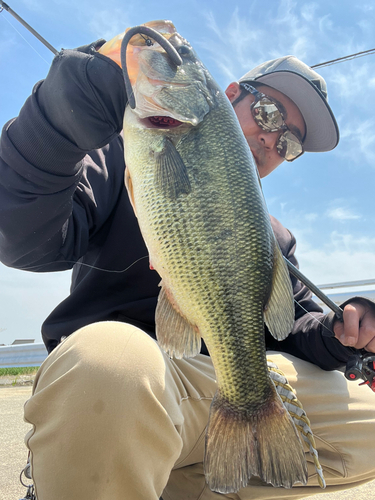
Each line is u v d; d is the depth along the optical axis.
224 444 1.20
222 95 1.46
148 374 1.00
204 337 1.30
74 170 1.34
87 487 0.86
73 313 1.70
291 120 2.60
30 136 1.25
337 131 2.70
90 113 1.25
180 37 1.49
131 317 1.67
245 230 1.33
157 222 1.30
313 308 2.23
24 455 2.33
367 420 1.61
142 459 0.93
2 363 7.28
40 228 1.37
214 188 1.32
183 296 1.30
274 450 1.20
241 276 1.32
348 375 1.62
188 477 1.60
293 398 1.49
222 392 1.28
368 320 1.65
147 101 1.34
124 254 1.72
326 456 1.59
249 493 1.55
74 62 1.25
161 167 1.30
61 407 0.92
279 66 2.65
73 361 0.99
